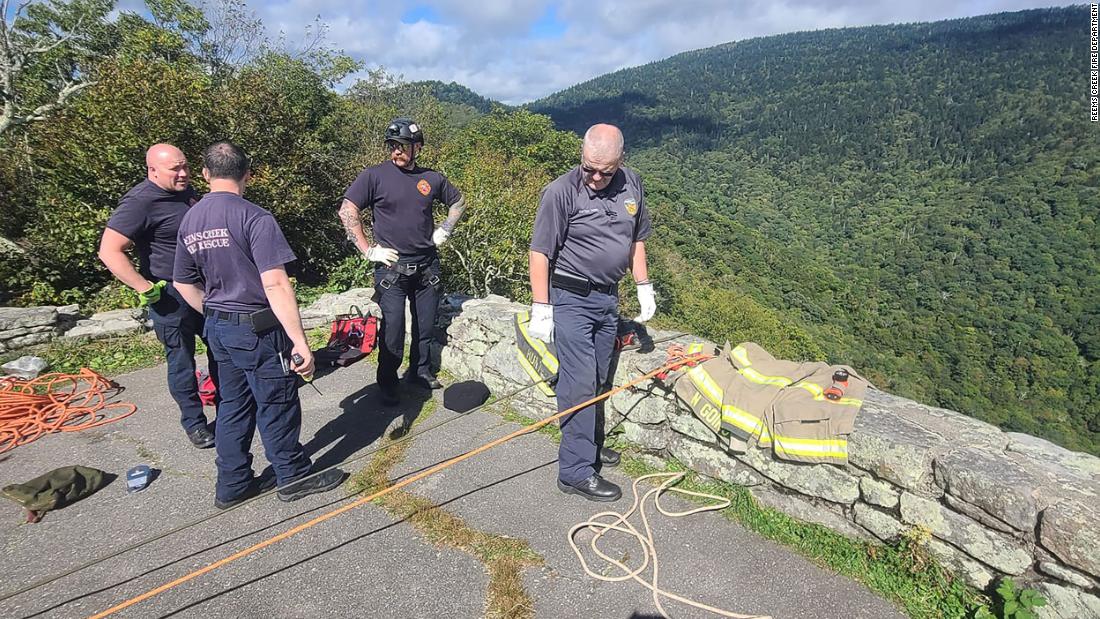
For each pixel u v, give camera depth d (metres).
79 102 9.84
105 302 7.87
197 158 10.08
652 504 2.64
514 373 3.66
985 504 1.90
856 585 2.10
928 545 2.07
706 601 2.05
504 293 12.63
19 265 8.76
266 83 11.81
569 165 43.56
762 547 2.33
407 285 3.64
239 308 2.38
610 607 2.02
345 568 2.23
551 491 2.77
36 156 9.99
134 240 2.92
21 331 5.52
